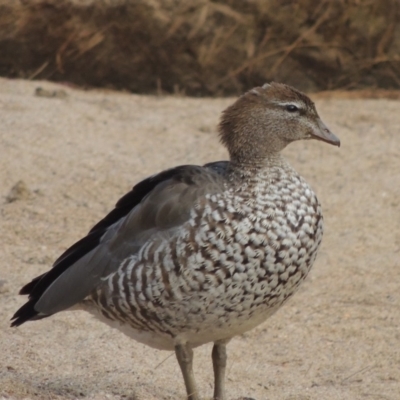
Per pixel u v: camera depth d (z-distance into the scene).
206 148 15.57
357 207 13.98
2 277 11.76
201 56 18.69
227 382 9.88
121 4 18.28
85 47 18.61
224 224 8.22
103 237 8.78
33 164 14.60
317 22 18.66
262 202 8.38
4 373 9.35
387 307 11.65
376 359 10.59
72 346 10.25
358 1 18.58
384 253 12.85
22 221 13.20
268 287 8.33
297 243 8.38
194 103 17.98
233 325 8.47
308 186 8.71
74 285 8.71
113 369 9.75
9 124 15.67
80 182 14.23
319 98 18.45
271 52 18.83
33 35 18.66
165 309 8.34
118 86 18.92
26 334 10.43
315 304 11.71
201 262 8.17
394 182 14.68
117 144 15.55
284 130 9.04
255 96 9.07
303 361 10.54
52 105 16.75
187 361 8.68
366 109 17.66
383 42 18.83
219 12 18.50
